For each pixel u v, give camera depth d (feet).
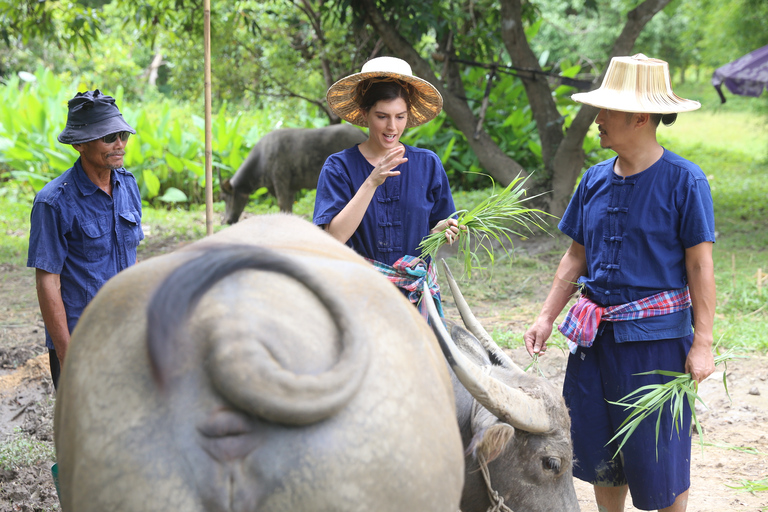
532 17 41.63
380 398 5.39
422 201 10.80
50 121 48.14
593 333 10.47
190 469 4.95
